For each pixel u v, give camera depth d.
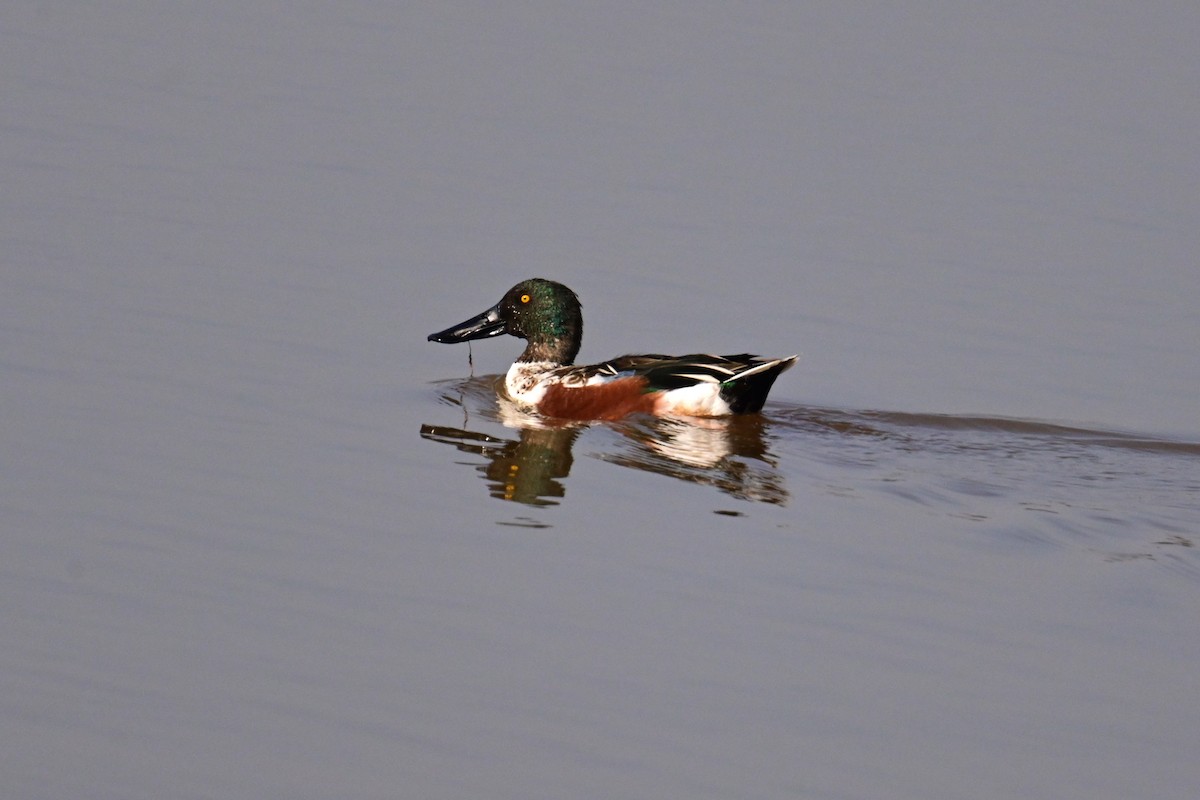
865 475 16.28
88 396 17.30
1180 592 13.62
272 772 10.48
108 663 11.69
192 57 33.41
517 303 19.45
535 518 14.71
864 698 11.65
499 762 10.66
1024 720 11.47
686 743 10.97
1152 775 10.85
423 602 12.85
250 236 23.58
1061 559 14.27
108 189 25.17
